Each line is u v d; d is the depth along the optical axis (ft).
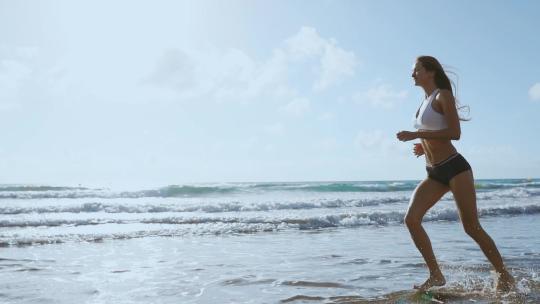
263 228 31.53
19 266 18.04
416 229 13.42
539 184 125.80
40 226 32.50
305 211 47.21
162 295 13.43
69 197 78.74
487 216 42.09
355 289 14.10
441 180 13.11
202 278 15.83
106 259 19.79
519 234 28.35
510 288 13.12
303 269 17.46
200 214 42.88
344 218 36.11
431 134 12.55
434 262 13.56
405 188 108.37
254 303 12.52
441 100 12.84
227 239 26.63
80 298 13.05
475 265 17.83
